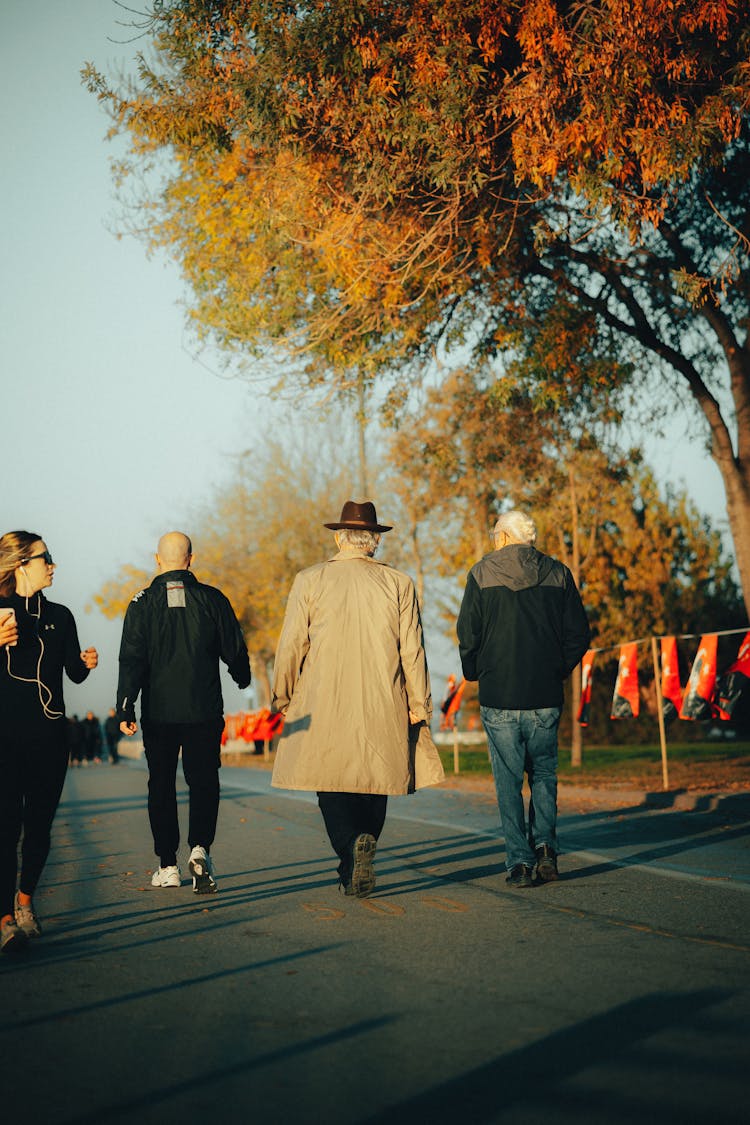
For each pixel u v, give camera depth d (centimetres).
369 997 618
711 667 1716
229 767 4547
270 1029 563
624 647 1988
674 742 4966
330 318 2102
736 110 1647
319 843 1400
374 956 720
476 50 1745
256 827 1630
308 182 1920
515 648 991
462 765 3362
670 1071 488
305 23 1698
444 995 617
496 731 995
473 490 3506
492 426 2997
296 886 1036
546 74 1669
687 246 2247
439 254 1970
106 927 858
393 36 1766
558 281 2227
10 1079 495
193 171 2359
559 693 996
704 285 1750
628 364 2223
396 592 952
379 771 916
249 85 1756
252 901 957
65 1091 479
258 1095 470
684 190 2122
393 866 1162
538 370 2219
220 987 652
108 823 1852
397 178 1803
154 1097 470
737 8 1636
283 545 5959
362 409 2381
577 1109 446
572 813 1691
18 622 799
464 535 4769
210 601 1005
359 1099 462
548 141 1669
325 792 953
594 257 2195
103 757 8012
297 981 660
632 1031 544
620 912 860
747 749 3625
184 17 1848
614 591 4859
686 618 4784
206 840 986
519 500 3444
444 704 2903
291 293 2173
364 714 920
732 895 936
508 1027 555
